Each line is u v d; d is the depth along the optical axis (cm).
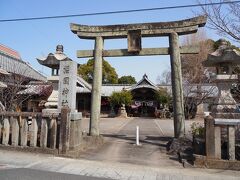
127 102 3444
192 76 3341
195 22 1161
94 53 1272
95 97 1248
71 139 923
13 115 958
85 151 1045
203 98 3070
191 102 3078
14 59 2338
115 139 1377
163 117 3303
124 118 3281
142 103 3694
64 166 786
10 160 816
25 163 793
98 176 707
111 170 772
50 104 1191
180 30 1186
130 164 868
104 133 1677
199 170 797
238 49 1145
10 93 1841
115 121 2772
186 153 991
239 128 894
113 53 1256
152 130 1920
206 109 3200
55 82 1222
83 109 3625
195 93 3116
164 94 3334
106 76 5022
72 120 930
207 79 3297
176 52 1179
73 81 1074
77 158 912
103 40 1295
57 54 1206
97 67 1258
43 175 684
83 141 1100
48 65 1219
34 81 2534
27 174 683
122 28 1246
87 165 814
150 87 3450
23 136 941
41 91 2375
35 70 2530
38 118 949
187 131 1609
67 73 1077
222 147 878
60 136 909
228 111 1012
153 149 1138
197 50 1177
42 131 929
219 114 988
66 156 897
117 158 956
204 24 1160
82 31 1285
